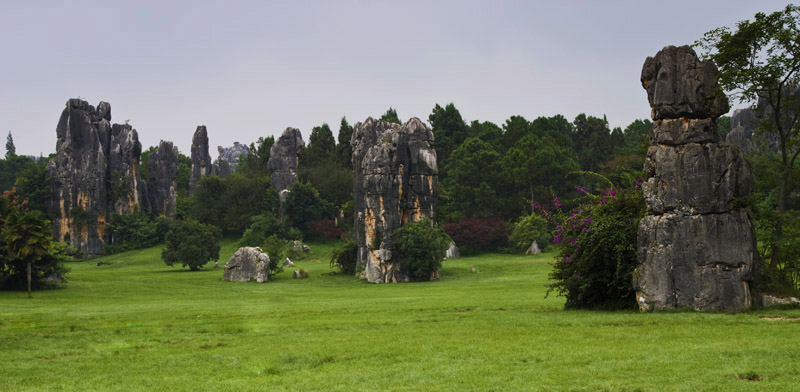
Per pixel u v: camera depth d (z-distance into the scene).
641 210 32.81
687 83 30.88
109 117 152.88
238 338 26.44
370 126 100.19
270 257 85.69
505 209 131.12
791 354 18.59
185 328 30.08
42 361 22.17
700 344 20.91
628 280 31.89
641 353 19.70
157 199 162.62
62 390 17.81
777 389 15.22
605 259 32.44
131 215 144.00
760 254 33.19
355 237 89.50
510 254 114.44
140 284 73.69
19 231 60.19
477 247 121.00
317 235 138.38
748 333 22.58
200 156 180.38
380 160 81.38
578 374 17.42
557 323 27.41
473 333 25.30
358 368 19.33
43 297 58.31
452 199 133.50
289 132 155.88
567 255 34.25
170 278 83.56
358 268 84.94
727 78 30.50
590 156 155.75
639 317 28.02
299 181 146.38
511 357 20.02
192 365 20.73
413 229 79.12
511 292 50.66
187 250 99.69
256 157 192.00
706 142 30.59
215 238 104.56
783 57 30.84
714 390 15.38
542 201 129.12
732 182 29.86
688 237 29.84
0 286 65.31
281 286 73.62
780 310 28.50
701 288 29.34
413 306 38.75
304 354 21.59
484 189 130.62
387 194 80.81
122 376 19.42
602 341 22.33
